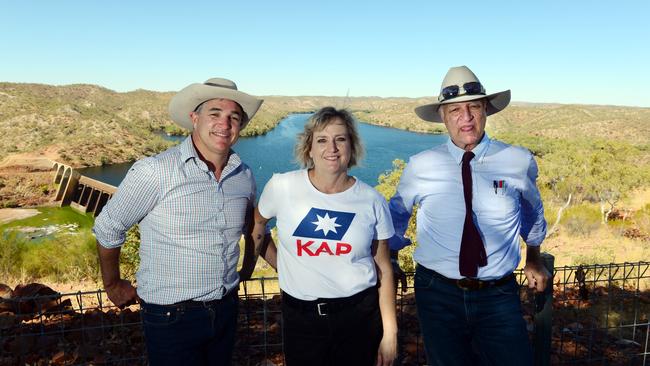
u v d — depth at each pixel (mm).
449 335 2828
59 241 12469
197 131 2543
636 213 25906
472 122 2711
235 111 2533
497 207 2703
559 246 17656
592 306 5215
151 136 179000
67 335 4039
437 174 2789
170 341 2424
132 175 2324
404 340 4082
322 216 2471
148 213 2389
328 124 2453
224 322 2564
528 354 2717
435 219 2805
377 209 2562
